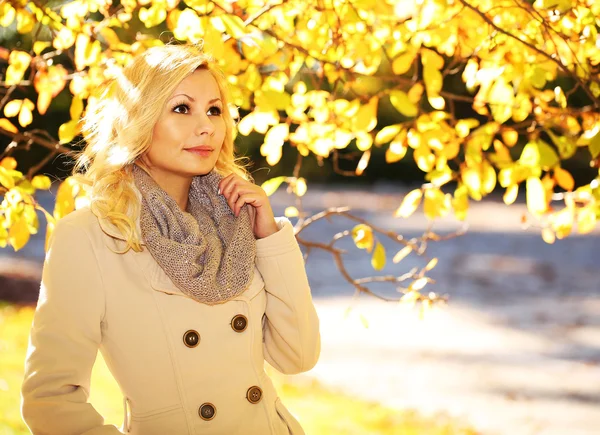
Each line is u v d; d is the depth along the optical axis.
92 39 3.33
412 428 6.18
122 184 2.07
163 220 2.05
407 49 3.46
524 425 6.34
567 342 9.06
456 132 3.41
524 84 3.31
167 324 2.02
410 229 19.45
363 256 15.49
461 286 12.46
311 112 3.63
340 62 3.58
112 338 2.01
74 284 1.96
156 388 2.01
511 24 3.25
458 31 3.36
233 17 2.85
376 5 3.40
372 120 3.35
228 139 2.34
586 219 3.37
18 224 3.04
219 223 2.19
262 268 2.22
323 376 7.72
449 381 7.59
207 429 2.03
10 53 3.51
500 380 7.61
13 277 12.67
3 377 6.68
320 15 3.35
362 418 6.36
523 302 11.30
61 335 1.95
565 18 3.17
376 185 30.81
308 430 6.08
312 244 3.63
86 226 2.03
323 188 29.53
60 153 3.30
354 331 9.59
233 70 3.27
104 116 2.17
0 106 3.44
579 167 24.86
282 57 3.51
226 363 2.07
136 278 2.03
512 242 17.81
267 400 2.14
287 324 2.24
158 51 2.13
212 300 2.01
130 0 3.37
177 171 2.12
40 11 3.33
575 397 7.12
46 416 1.91
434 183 3.43
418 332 9.55
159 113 2.07
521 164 3.27
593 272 13.88
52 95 3.43
